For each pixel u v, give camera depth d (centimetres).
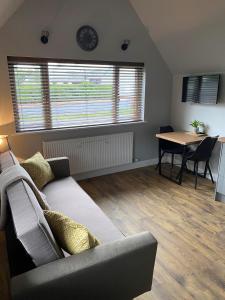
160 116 446
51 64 331
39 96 335
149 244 141
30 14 299
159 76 423
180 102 432
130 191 348
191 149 397
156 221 272
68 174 292
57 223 142
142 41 389
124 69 393
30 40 307
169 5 314
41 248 125
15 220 133
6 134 320
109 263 129
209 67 366
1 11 232
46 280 115
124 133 405
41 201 179
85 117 377
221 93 358
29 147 337
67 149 359
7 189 166
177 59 396
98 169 398
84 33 338
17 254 150
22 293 110
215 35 310
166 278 192
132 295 150
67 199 230
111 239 170
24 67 316
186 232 252
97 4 337
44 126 348
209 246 230
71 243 135
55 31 319
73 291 123
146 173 418
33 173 244
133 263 138
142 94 421
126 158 419
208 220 274
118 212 291
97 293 133
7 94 310
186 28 330
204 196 333
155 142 453
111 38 361
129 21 367
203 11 289
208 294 178
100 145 385
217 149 375
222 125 364
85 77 361
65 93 352
